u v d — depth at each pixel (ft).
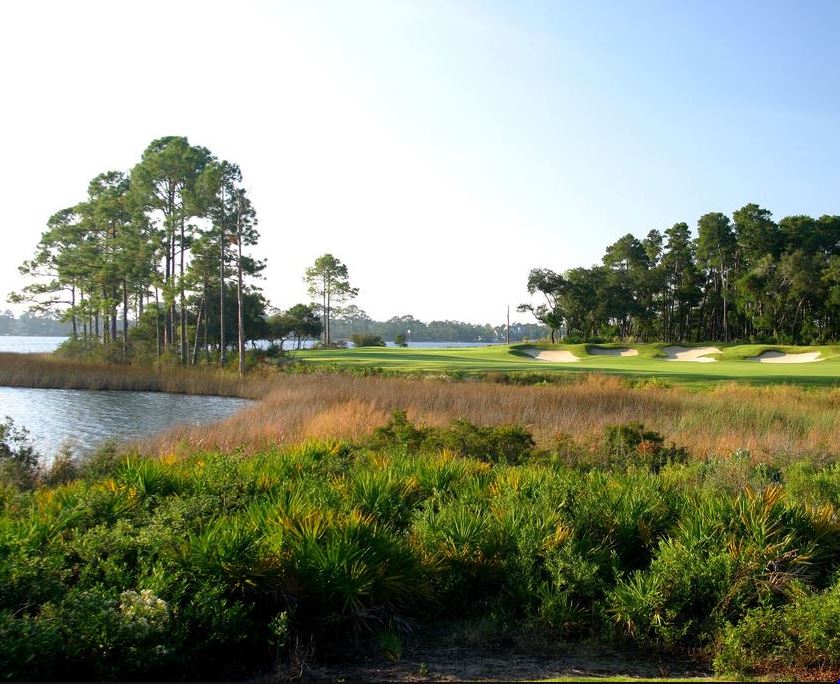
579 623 16.63
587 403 61.11
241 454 32.94
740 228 291.58
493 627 16.49
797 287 245.04
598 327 324.60
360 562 15.96
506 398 64.49
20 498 22.65
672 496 23.57
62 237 197.88
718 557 17.39
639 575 17.04
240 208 163.73
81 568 15.89
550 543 18.80
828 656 14.67
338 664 14.47
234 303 225.76
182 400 102.89
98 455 37.47
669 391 75.46
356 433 48.08
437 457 31.37
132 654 12.68
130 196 182.70
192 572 15.26
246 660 14.51
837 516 21.94
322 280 336.49
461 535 18.79
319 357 185.26
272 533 16.66
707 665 15.16
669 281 311.88
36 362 136.98
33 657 11.83
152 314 189.57
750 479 28.07
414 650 15.42
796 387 82.64
